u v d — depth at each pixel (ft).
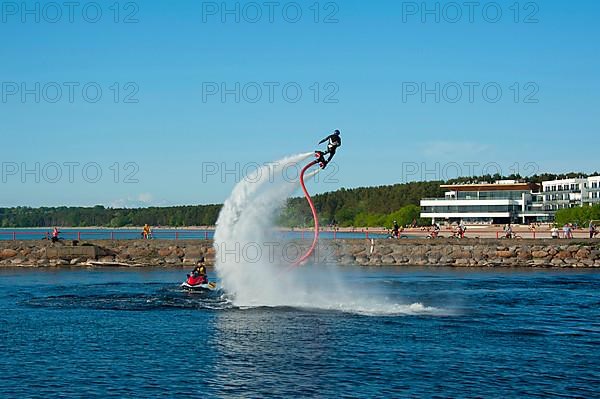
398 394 78.13
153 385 81.10
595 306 144.25
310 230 240.32
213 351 98.58
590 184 627.87
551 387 81.41
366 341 105.70
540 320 126.11
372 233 541.75
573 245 254.88
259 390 79.51
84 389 79.20
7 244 241.14
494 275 215.31
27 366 89.61
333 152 140.87
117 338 107.45
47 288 170.71
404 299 153.79
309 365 90.84
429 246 256.52
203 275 167.02
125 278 197.36
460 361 93.25
